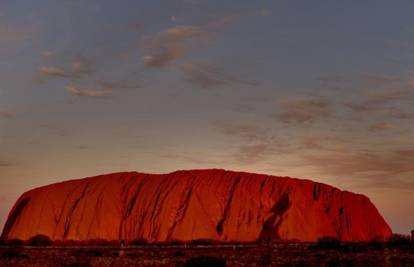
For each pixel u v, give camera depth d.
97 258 46.38
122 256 52.38
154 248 76.81
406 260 43.06
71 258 49.38
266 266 39.50
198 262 37.47
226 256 51.59
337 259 43.94
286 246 81.56
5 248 78.06
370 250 63.22
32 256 53.88
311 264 40.31
